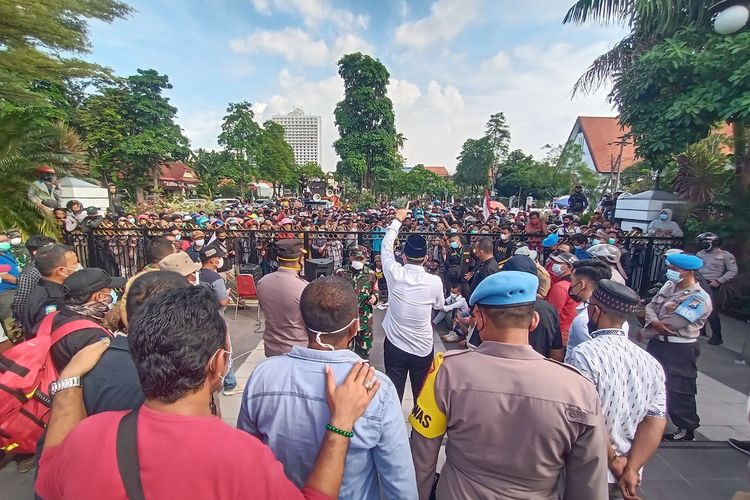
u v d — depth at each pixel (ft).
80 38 30.50
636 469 5.71
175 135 84.43
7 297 13.52
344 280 5.03
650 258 25.21
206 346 3.35
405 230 28.89
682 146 24.77
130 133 80.84
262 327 20.25
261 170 150.61
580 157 110.83
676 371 10.55
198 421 3.15
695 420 10.61
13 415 6.92
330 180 151.74
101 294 6.91
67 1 28.22
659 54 23.93
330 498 3.59
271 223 32.37
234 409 12.37
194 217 41.42
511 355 4.68
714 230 24.18
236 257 28.53
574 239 21.71
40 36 28.07
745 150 26.45
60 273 9.52
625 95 26.99
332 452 3.74
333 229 31.37
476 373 4.64
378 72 111.24
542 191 131.23
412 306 9.95
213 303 3.71
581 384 4.41
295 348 4.75
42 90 55.83
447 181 205.16
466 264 23.95
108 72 32.96
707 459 10.12
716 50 22.29
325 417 4.20
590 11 29.27
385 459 4.37
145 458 2.90
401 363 10.29
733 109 20.92
